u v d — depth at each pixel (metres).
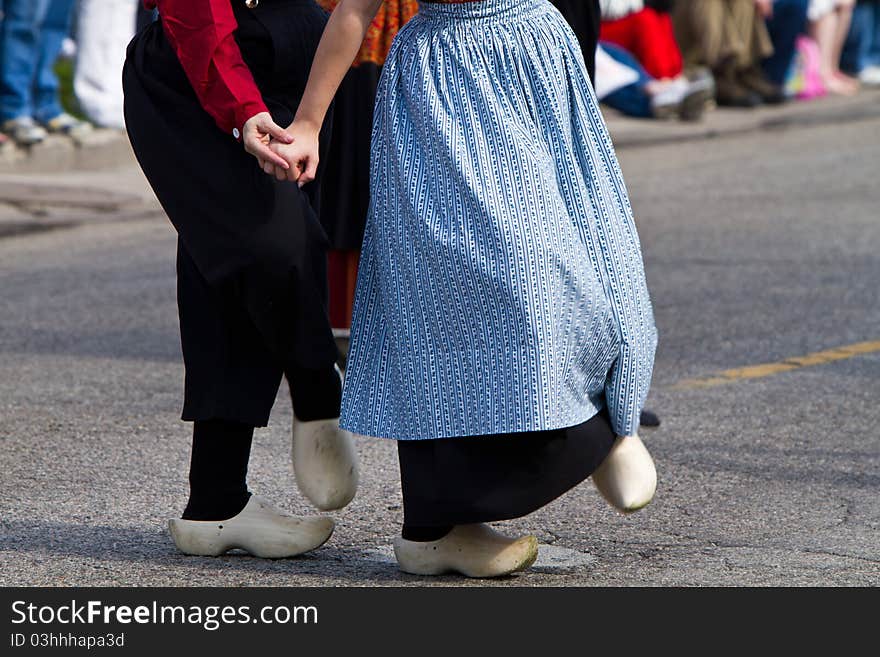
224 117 9.33
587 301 9.06
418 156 9.15
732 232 26.48
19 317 19.69
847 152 37.97
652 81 42.97
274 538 10.30
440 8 9.22
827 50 51.94
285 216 9.57
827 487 12.54
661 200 30.47
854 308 20.41
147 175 9.82
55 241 25.77
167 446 13.63
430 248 9.04
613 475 9.59
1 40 31.72
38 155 32.28
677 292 21.41
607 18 42.53
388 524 11.34
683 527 11.35
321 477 10.14
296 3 9.95
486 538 9.91
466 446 9.20
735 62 46.72
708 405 15.36
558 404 8.99
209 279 9.66
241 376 9.98
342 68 9.20
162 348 17.98
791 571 10.30
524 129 9.10
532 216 8.95
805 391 16.00
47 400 15.31
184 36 9.32
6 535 10.90
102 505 11.75
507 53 9.13
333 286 15.55
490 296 8.95
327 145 10.50
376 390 9.47
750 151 38.41
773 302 20.77
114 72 34.22
